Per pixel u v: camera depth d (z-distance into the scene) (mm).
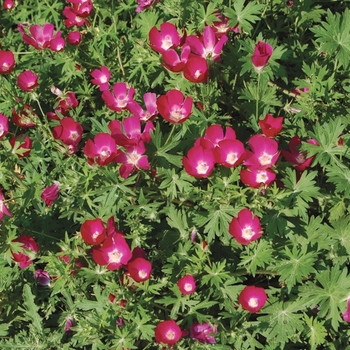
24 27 1669
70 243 1303
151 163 1293
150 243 1353
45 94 1553
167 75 1469
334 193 1303
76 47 1557
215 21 1458
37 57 1580
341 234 1259
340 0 1573
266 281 1341
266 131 1187
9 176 1376
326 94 1375
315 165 1349
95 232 1220
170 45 1377
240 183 1305
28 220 1372
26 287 1311
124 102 1367
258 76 1340
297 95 1438
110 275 1252
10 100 1497
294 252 1226
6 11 1762
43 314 1381
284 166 1273
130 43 1549
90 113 1538
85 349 1303
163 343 1172
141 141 1219
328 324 1283
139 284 1231
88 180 1272
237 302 1248
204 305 1229
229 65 1438
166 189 1326
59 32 1506
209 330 1239
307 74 1390
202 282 1235
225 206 1256
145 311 1225
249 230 1184
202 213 1263
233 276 1257
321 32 1376
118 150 1233
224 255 1309
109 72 1476
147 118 1337
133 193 1264
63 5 1715
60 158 1394
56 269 1259
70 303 1317
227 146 1197
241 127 1426
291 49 1503
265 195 1232
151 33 1373
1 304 1358
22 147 1348
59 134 1356
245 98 1374
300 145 1283
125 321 1243
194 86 1358
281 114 1438
